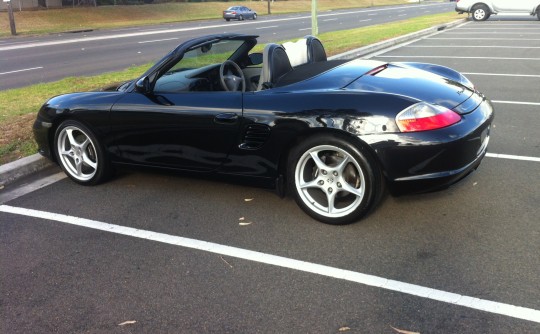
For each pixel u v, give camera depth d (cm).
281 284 284
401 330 240
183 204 398
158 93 394
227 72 392
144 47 1838
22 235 356
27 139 565
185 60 396
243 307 264
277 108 341
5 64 1457
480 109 356
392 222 349
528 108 639
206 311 262
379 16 3606
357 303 263
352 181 338
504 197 381
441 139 311
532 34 1543
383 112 315
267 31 2367
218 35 429
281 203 391
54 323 257
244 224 359
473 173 432
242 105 354
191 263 310
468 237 324
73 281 295
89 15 3759
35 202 414
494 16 2434
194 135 375
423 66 432
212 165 379
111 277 298
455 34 1662
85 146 436
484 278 279
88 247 335
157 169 408
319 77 369
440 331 238
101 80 984
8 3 2702
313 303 265
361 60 430
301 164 345
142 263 312
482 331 237
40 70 1301
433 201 378
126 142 410
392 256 307
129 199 412
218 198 407
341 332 241
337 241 328
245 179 372
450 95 349
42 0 3922
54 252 330
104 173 434
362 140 315
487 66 988
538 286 269
